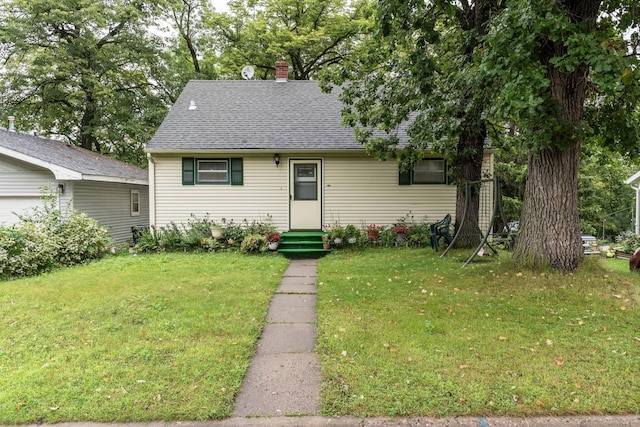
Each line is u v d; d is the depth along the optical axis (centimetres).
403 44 739
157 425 246
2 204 1019
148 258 877
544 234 564
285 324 434
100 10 1661
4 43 1561
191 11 2038
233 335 390
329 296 534
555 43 496
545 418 248
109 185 1260
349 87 844
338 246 993
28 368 315
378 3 641
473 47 703
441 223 939
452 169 910
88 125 1845
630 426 245
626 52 536
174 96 1962
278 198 1083
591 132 508
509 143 965
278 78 1391
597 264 568
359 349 349
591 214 1753
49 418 249
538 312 434
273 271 728
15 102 1720
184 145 1034
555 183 558
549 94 461
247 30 1886
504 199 1590
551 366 309
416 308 464
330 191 1090
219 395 274
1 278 662
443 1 619
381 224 1096
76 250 812
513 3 447
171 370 310
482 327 395
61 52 1580
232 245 1001
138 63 1806
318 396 276
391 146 998
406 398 267
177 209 1069
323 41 1942
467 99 723
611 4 564
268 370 317
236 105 1233
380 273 681
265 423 248
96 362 326
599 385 280
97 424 246
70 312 468
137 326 415
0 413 252
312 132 1105
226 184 1075
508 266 606
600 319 412
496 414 251
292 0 1867
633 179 1255
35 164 996
